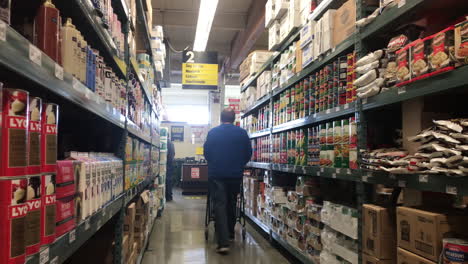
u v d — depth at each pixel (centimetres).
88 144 228
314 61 294
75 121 218
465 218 146
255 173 555
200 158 1124
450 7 174
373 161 190
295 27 344
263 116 488
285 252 375
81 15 150
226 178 387
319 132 280
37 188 87
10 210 77
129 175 243
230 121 421
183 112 1642
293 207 331
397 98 175
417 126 179
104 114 155
